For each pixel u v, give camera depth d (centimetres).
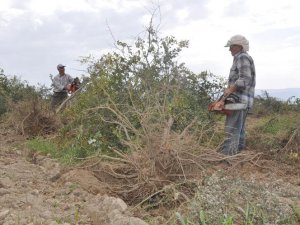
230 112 686
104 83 749
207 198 430
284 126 941
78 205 475
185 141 569
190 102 778
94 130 737
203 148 582
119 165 602
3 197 487
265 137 844
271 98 1367
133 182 564
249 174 620
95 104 752
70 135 824
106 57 792
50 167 668
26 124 1041
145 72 751
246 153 649
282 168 689
